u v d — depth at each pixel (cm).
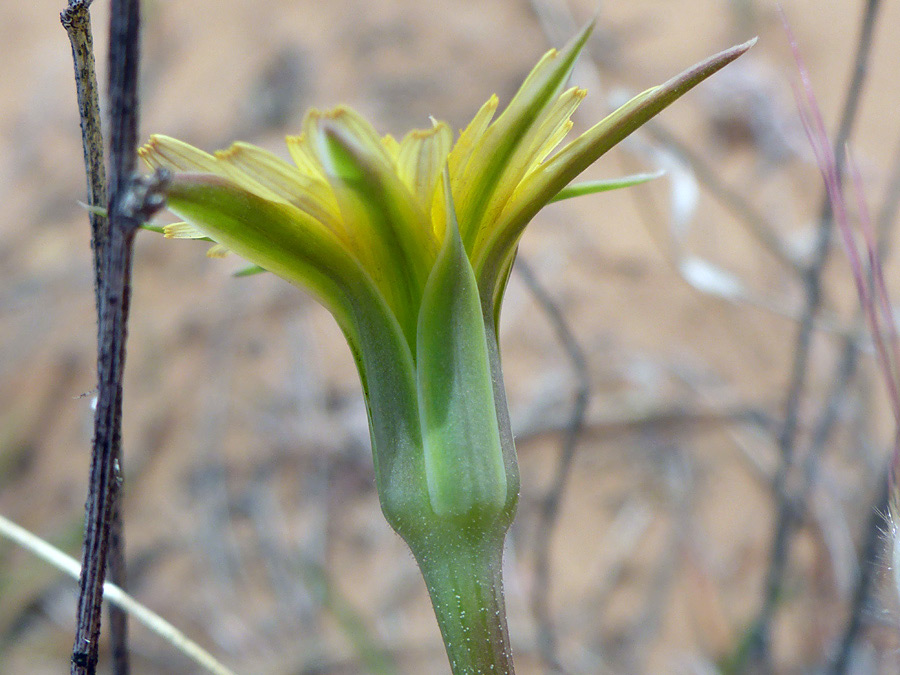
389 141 7
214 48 27
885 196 19
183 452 22
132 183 6
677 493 18
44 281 25
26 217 27
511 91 24
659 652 17
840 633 15
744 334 20
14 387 23
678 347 20
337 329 22
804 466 16
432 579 7
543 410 20
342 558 19
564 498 19
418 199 7
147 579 20
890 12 22
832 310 19
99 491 6
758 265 20
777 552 15
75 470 22
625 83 23
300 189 7
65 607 20
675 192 14
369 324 7
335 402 21
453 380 7
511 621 17
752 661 15
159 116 27
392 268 7
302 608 19
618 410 19
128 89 6
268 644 18
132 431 22
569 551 18
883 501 13
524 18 26
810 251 19
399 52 26
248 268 8
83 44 7
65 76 29
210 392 22
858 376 18
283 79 26
